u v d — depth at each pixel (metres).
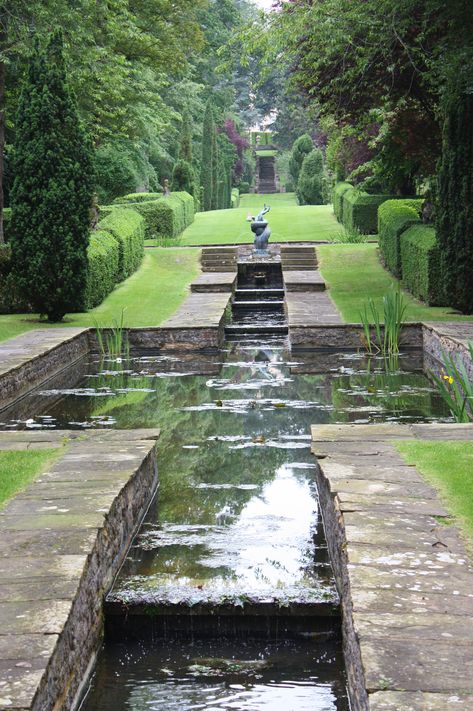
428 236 15.97
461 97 13.21
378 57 14.28
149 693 3.60
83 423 8.33
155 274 20.64
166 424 8.30
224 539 5.17
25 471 5.40
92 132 20.20
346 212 27.34
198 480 6.45
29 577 3.68
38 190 13.83
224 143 50.72
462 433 6.22
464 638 3.04
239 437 7.73
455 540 4.01
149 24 21.62
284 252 21.84
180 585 4.39
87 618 3.82
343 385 10.32
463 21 12.51
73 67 17.38
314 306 15.71
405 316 13.91
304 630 4.15
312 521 5.52
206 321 14.17
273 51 13.99
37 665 2.96
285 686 3.65
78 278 14.20
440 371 11.22
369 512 4.41
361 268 20.27
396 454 5.62
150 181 37.28
